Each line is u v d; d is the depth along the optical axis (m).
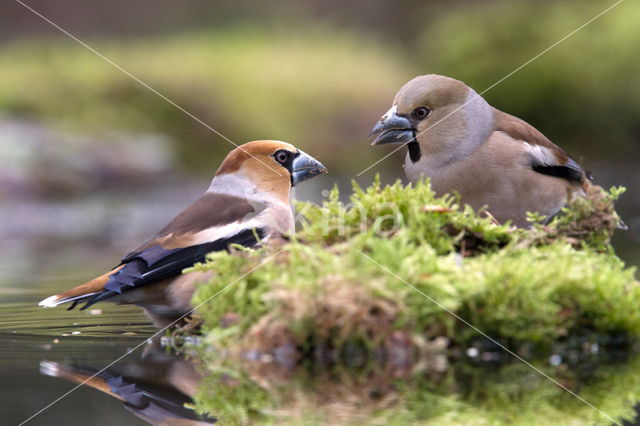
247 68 38.44
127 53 40.94
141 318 10.45
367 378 6.61
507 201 10.86
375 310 7.33
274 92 36.38
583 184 11.23
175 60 39.09
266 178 11.71
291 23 52.28
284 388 6.40
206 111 33.97
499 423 5.44
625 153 35.00
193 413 5.80
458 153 10.77
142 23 53.81
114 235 21.05
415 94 10.77
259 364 7.22
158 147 31.38
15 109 32.34
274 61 40.41
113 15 53.38
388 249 7.46
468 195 10.91
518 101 35.44
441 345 7.39
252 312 7.68
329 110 36.41
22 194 26.17
